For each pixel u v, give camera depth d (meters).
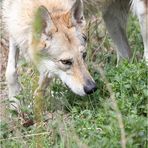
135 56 13.50
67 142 9.62
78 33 11.86
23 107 11.79
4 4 12.94
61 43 11.66
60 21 11.80
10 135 11.04
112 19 13.77
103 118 10.16
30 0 12.17
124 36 13.87
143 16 12.45
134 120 9.23
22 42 12.20
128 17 13.89
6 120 11.59
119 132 9.04
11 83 12.73
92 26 14.33
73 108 11.29
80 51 11.73
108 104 10.45
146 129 8.96
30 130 11.27
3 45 15.05
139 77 11.26
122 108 10.35
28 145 10.41
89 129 10.05
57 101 12.04
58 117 11.01
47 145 10.12
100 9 13.39
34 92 12.18
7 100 12.62
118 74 11.72
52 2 12.12
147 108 10.04
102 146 8.98
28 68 14.02
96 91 11.72
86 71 11.71
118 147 8.83
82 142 9.52
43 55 11.88
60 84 12.50
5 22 12.91
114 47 14.34
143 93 10.73
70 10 11.87
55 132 10.46
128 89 11.19
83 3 12.89
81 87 11.55
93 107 11.30
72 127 10.10
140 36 14.45
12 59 12.79
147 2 12.33
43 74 12.13
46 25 11.63
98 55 14.17
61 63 11.74
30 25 11.88
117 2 13.55
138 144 8.82
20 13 12.16
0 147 10.44
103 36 14.91
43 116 11.66
